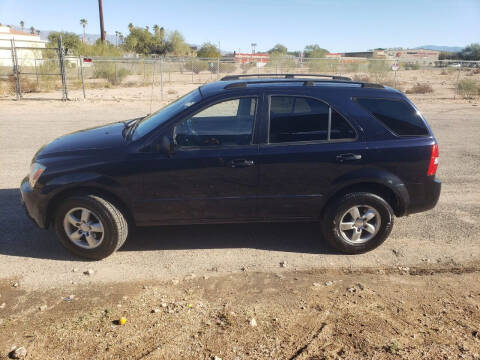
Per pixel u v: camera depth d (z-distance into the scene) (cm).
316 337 329
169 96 2123
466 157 910
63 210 439
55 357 306
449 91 2412
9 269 435
